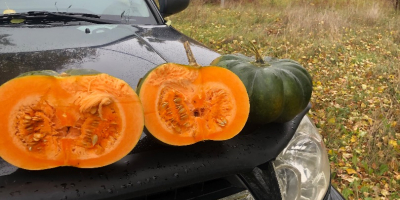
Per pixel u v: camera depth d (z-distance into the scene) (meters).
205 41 4.11
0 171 0.61
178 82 0.69
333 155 1.90
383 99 2.67
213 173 0.71
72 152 0.60
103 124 0.60
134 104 0.62
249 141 0.80
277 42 4.12
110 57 1.04
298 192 0.95
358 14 5.73
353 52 3.87
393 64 3.46
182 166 0.69
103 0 1.49
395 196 1.64
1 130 0.56
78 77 0.61
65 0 1.42
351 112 2.44
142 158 0.69
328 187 1.04
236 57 0.92
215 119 0.71
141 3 1.55
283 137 0.85
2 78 0.87
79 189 0.61
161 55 1.11
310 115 2.35
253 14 6.04
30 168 0.58
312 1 6.98
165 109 0.67
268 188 0.80
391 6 6.74
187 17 5.57
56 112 0.59
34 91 0.58
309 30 4.66
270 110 0.81
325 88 2.83
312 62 3.49
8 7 1.32
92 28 1.29
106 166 0.65
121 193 0.63
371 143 2.03
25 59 0.97
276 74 0.83
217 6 7.15
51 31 1.21
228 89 0.72
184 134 0.68
